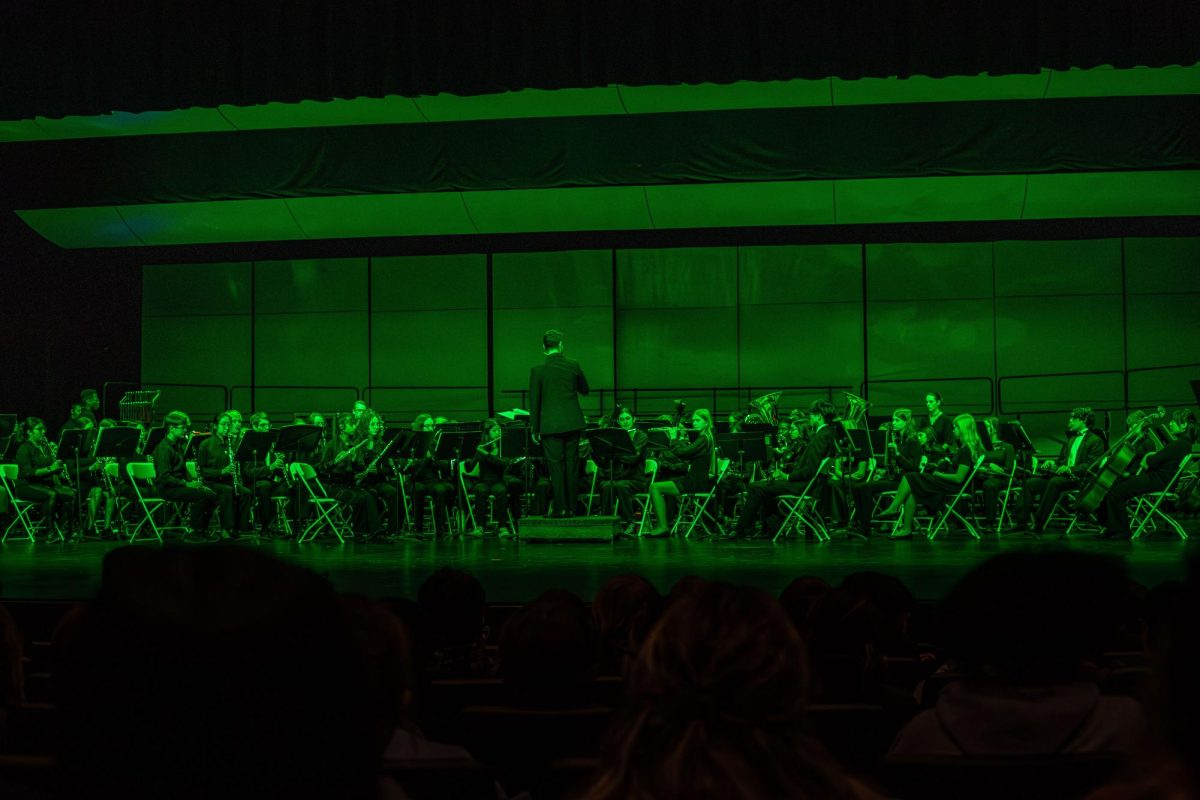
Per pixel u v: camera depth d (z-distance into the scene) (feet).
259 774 2.82
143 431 40.24
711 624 3.04
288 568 2.99
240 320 57.21
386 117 46.83
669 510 40.93
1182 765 2.57
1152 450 34.42
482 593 11.30
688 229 54.85
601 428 33.65
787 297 54.70
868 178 48.06
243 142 49.78
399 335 56.49
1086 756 5.70
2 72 35.78
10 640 8.13
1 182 51.37
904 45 34.27
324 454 39.40
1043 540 34.40
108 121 46.52
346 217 51.70
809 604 11.25
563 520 34.19
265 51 35.42
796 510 35.37
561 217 51.13
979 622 5.93
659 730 2.96
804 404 54.44
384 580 23.97
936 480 35.32
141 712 2.78
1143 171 47.39
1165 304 52.85
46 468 38.70
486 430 40.04
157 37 35.60
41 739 7.44
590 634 7.45
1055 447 53.01
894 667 11.98
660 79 35.17
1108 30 33.22
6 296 54.95
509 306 56.03
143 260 57.62
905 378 54.08
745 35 34.94
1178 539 33.96
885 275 54.29
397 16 35.32
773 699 2.95
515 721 7.30
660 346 55.21
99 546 35.60
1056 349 53.31
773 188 49.06
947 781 5.73
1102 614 5.89
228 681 2.79
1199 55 33.01
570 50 35.22
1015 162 46.16
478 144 48.42
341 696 2.97
